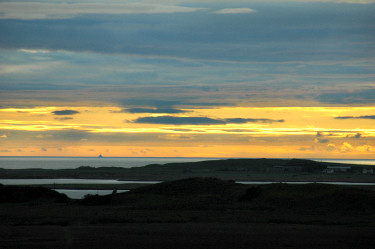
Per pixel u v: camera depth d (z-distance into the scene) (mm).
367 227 50031
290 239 42781
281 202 70438
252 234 45125
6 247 38250
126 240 41625
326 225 51562
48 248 38094
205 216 58094
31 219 55000
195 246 39406
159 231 46312
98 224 50906
